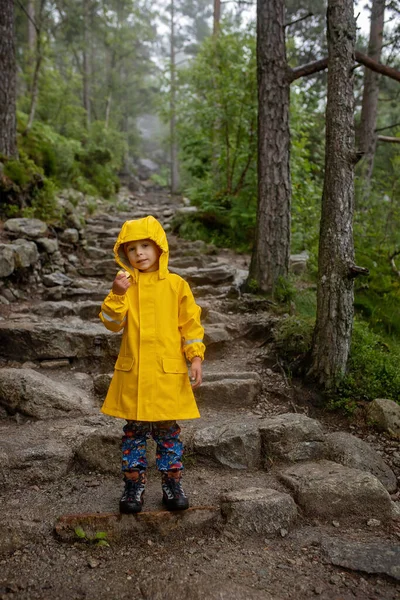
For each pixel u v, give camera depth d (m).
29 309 5.75
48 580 2.21
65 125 19.19
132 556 2.40
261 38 5.93
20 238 7.05
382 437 3.60
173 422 2.69
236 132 9.85
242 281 6.89
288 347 4.53
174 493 2.64
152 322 2.59
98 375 4.36
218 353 4.97
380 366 4.11
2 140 9.07
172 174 26.12
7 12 9.00
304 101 9.79
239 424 3.45
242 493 2.76
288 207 6.05
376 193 7.57
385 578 2.27
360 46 10.53
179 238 9.62
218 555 2.40
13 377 3.87
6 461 3.04
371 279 6.06
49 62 17.58
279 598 2.10
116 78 28.39
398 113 14.29
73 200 11.29
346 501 2.79
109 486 2.96
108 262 7.68
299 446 3.30
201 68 10.16
